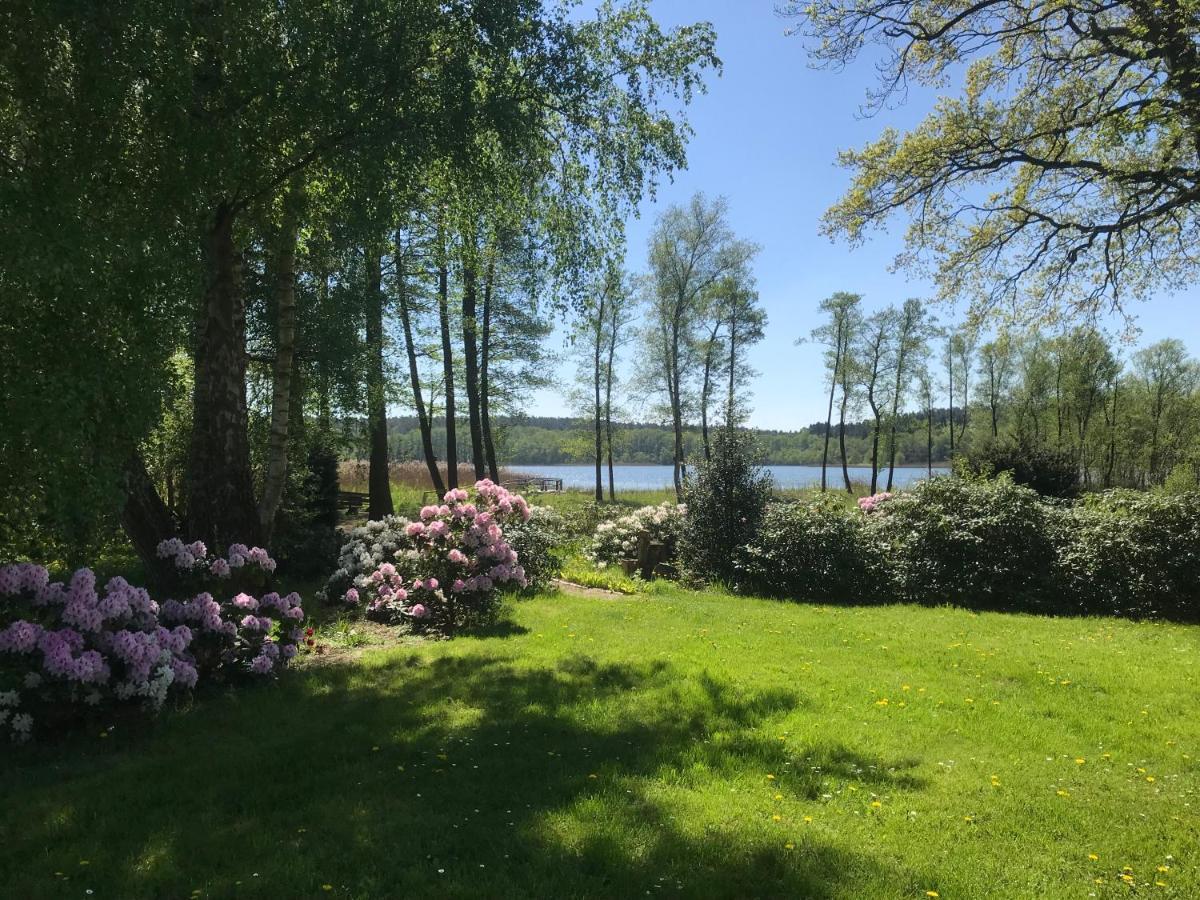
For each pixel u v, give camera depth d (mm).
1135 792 4066
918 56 12000
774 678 6219
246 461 8211
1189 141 10539
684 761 4355
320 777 4102
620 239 10828
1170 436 43625
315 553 12102
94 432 4934
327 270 13352
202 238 6734
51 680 4551
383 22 7176
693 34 9680
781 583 11453
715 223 36312
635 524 14586
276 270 11617
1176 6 9250
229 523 7887
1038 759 4543
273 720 5148
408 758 4395
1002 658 7113
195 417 7973
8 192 4496
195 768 4258
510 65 8367
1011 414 46062
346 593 9109
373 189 7375
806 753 4527
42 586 4836
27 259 4277
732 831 3492
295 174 7969
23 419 4492
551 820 3572
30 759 4453
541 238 10641
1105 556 10250
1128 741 4887
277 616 6645
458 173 8758
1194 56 9500
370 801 3779
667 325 37781
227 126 6375
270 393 14062
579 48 8945
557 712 5234
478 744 4594
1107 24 11281
